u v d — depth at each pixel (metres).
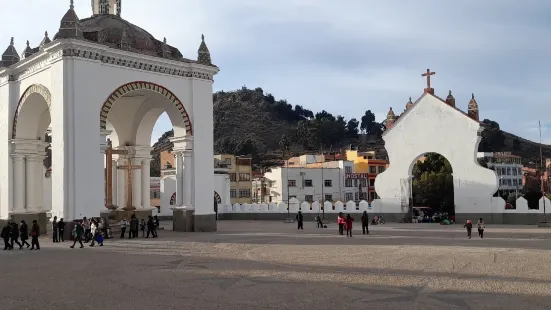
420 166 55.44
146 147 31.50
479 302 9.51
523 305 9.16
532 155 142.12
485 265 13.98
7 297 10.64
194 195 27.80
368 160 80.75
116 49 25.02
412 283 11.48
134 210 30.64
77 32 23.78
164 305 9.70
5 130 27.75
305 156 91.44
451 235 24.38
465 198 34.72
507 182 90.62
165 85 27.23
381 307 9.27
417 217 38.66
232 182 75.31
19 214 27.16
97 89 24.38
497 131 135.75
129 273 13.59
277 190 73.62
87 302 10.07
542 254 16.30
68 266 15.04
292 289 11.02
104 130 24.56
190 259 16.27
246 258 16.33
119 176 32.16
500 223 33.38
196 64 28.17
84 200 23.47
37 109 27.59
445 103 35.88
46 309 9.52
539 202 32.28
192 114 28.05
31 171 27.84
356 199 78.00
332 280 12.02
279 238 23.50
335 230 29.19
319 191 75.06
